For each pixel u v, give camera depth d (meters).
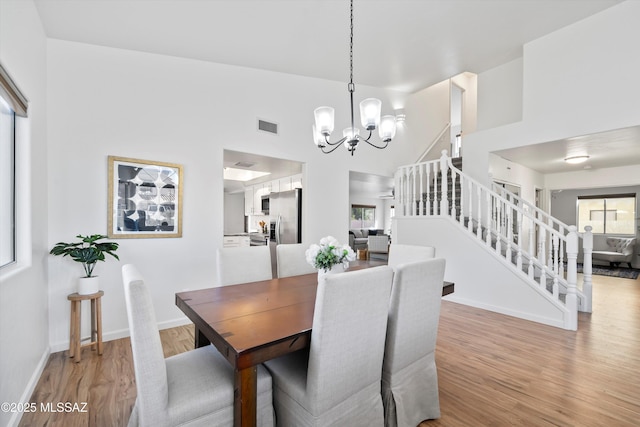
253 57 3.42
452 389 2.07
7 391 1.60
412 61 4.16
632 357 2.53
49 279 2.51
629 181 5.61
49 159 2.51
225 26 2.66
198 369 1.47
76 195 2.63
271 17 2.62
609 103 3.41
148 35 2.68
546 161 5.29
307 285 2.24
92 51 2.73
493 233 4.32
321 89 4.54
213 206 3.41
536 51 4.00
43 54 2.40
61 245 2.37
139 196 2.93
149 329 1.16
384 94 5.62
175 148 3.16
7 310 1.61
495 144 4.53
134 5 2.23
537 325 3.30
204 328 1.46
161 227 3.06
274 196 5.36
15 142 2.00
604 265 7.72
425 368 1.78
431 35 3.48
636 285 5.43
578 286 5.40
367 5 2.67
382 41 3.42
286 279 2.45
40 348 2.25
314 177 4.46
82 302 2.68
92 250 2.41
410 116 6.19
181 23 2.54
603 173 5.91
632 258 7.38
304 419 1.32
